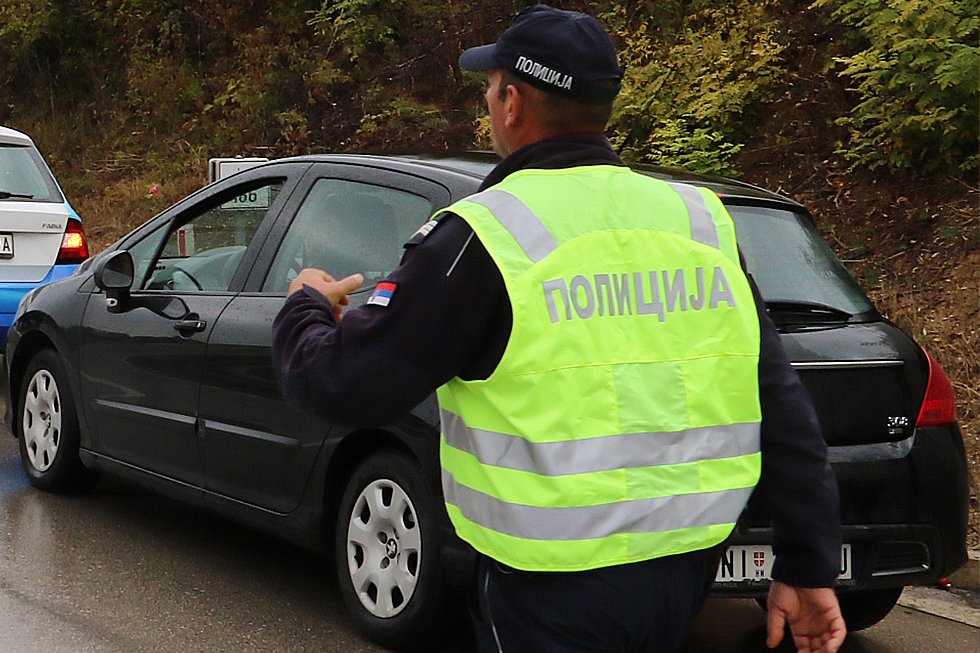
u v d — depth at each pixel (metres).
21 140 8.84
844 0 9.45
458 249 2.12
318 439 4.43
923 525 4.12
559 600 2.12
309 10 15.68
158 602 4.69
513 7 13.63
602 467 2.11
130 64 17.62
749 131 9.79
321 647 4.29
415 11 14.62
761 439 2.28
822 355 4.04
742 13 10.39
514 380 2.10
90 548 5.31
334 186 4.82
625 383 2.14
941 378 4.27
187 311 5.12
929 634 4.77
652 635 2.17
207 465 4.99
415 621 4.12
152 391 5.27
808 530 2.24
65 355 5.88
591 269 2.16
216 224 5.29
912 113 8.53
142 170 16.14
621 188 2.26
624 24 11.32
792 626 2.32
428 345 2.10
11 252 8.38
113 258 5.32
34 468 6.18
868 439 4.09
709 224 2.32
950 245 8.02
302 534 4.59
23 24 17.98
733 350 2.23
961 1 8.40
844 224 8.65
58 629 4.37
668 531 2.15
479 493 2.15
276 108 15.17
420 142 13.15
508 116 2.29
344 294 2.35
